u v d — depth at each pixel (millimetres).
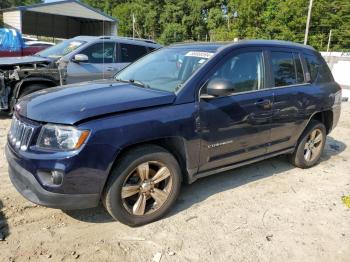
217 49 4133
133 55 9117
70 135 3072
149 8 60906
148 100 3477
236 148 4195
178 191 3785
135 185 3463
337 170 5445
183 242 3365
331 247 3418
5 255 3064
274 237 3521
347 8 38375
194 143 3740
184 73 3955
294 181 4910
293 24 37906
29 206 3869
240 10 41625
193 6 54781
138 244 3307
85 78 8273
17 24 27125
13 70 7387
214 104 3855
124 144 3240
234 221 3773
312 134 5316
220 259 3158
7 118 7805
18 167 3291
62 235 3395
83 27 33750
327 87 5371
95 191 3197
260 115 4309
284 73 4754
